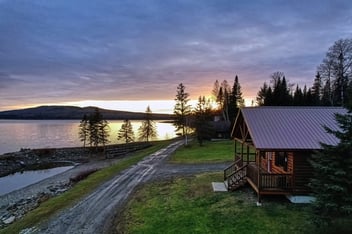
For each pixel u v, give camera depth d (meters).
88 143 75.25
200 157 34.16
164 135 105.38
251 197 17.28
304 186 15.78
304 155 15.76
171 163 31.44
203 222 14.15
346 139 11.27
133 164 32.12
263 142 15.54
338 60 50.75
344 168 11.07
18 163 46.88
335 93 52.03
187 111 55.31
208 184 20.73
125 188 21.77
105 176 27.14
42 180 33.78
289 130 16.66
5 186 31.77
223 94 86.06
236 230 13.09
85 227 14.95
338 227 12.48
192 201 17.31
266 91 68.19
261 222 13.70
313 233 12.30
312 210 12.21
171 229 13.63
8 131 122.81
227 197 17.58
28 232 14.91
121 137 79.25
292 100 59.78
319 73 57.84
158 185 21.78
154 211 16.14
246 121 17.66
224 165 28.48
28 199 23.67
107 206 17.88
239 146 42.41
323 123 17.42
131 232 13.70
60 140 89.19
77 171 38.25
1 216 19.61
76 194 21.17
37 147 70.88
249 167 18.34
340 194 10.98
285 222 13.55
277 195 17.11
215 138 55.41
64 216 16.62
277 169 18.84
